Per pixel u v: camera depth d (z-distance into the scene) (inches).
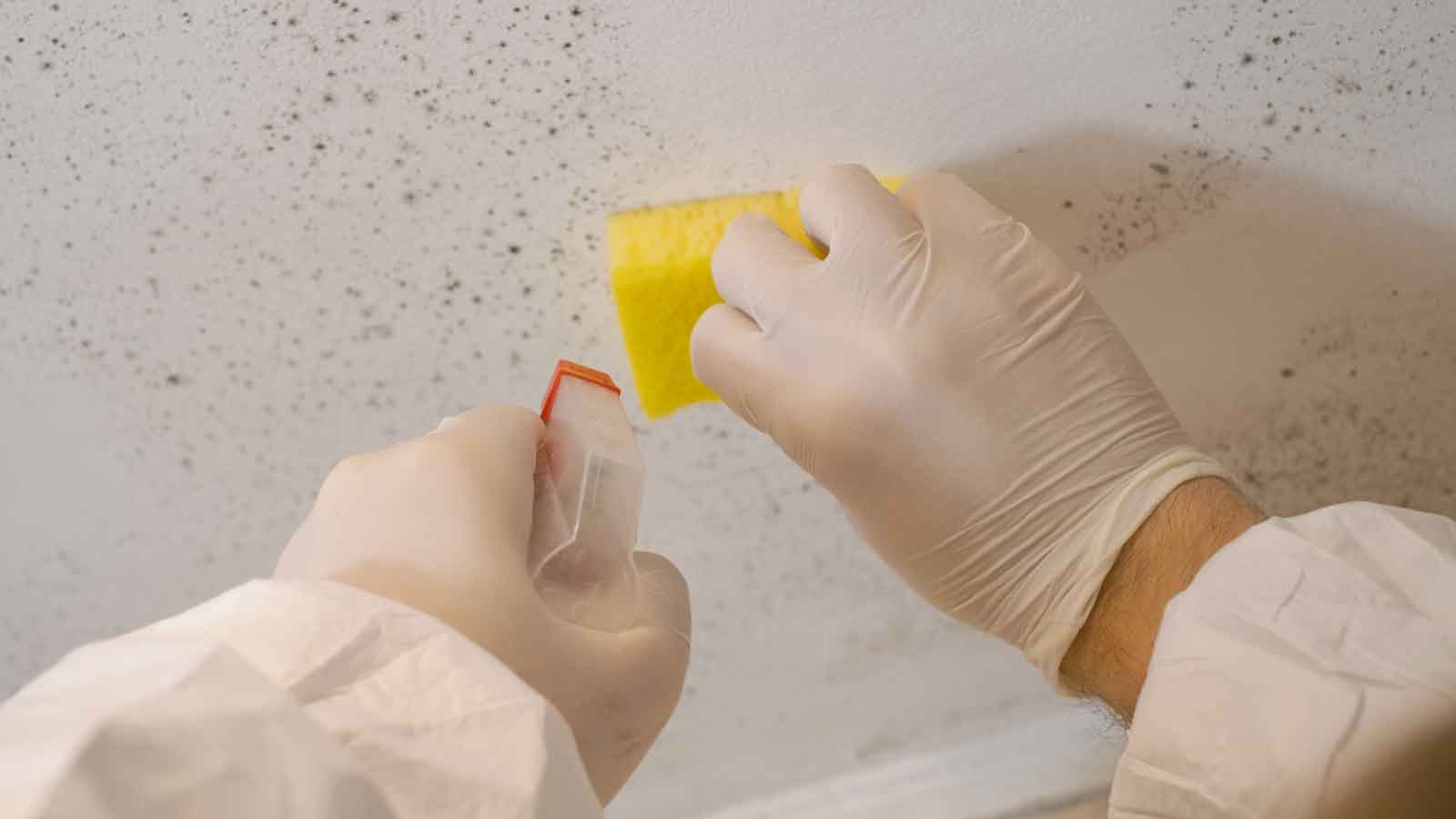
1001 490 29.4
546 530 23.5
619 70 28.6
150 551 38.2
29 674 41.6
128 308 31.9
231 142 28.8
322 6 26.5
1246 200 32.8
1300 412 38.2
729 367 30.4
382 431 35.9
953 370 29.0
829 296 29.3
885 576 42.9
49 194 29.3
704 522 40.3
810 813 48.3
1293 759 18.8
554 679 20.6
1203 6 28.7
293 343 33.4
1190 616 21.4
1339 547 22.2
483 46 27.7
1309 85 30.4
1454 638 19.7
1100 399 29.6
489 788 15.6
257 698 13.8
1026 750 48.1
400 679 16.3
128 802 12.1
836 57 29.0
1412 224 33.4
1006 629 31.0
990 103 30.4
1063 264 30.2
